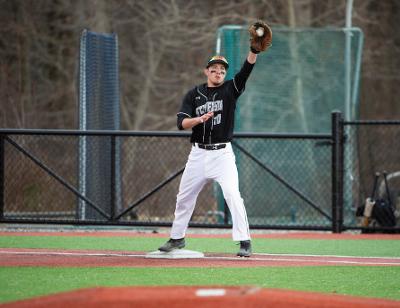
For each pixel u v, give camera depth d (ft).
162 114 262.06
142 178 223.30
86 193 132.26
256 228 128.57
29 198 172.76
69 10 247.09
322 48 155.12
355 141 155.33
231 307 52.42
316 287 71.20
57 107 248.93
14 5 245.65
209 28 246.88
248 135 126.11
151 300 53.06
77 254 94.73
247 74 86.53
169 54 258.98
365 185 161.17
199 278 74.49
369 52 263.08
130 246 106.11
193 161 88.12
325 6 255.70
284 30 154.10
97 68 135.13
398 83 270.46
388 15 266.98
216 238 118.01
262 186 149.07
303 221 148.66
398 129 214.48
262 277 75.97
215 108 86.94
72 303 53.36
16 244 106.73
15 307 55.31
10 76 243.60
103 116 136.56
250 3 246.68
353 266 84.99
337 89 155.43
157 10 260.62
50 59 248.11
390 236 123.54
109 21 253.44
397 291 69.87
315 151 150.20
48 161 215.72
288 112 154.10
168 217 180.34
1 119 238.07
